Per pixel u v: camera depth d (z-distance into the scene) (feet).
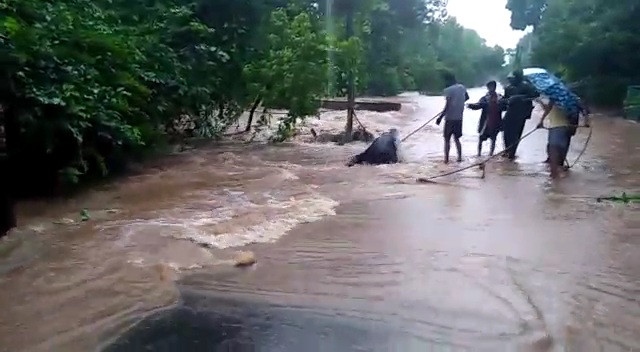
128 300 17.16
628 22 88.74
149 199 28.96
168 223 24.64
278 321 15.85
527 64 170.60
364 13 101.71
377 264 20.03
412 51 189.37
